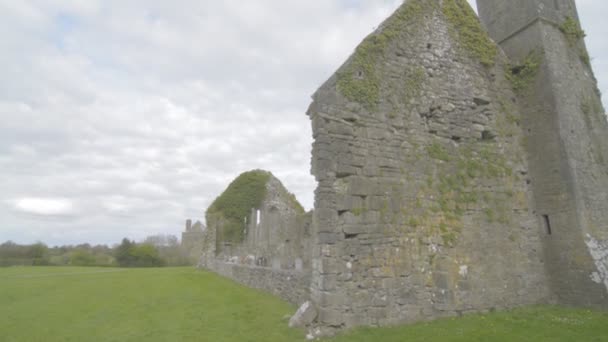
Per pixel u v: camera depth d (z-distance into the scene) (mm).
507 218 11234
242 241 30719
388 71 10625
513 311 10102
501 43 13828
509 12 13641
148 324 9461
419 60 11258
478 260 10391
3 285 16922
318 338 7902
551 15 12930
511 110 12555
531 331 8156
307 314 8406
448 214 10320
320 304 8383
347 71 9953
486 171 11367
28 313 10977
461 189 10758
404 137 10289
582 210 10891
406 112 10539
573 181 11062
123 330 8930
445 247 10008
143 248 43344
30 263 40688
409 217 9719
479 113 11867
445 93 11430
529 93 12484
